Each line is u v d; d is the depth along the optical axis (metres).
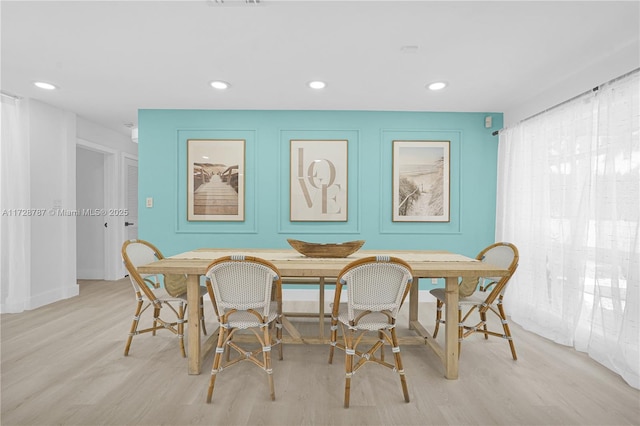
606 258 2.35
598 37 2.24
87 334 2.84
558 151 2.88
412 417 1.73
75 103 3.70
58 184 3.90
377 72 2.84
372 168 3.94
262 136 3.93
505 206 3.59
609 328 2.32
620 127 2.29
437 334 2.93
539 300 3.05
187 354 2.44
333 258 2.59
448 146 3.92
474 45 2.37
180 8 1.96
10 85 3.16
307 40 2.32
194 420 1.69
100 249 5.11
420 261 2.45
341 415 1.74
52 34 2.24
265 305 1.91
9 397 1.87
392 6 1.94
